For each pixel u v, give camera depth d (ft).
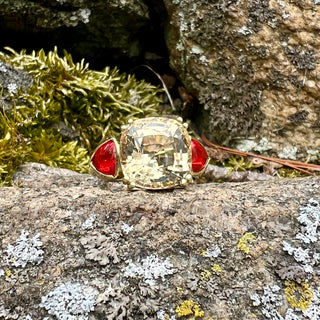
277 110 0.25
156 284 0.15
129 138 0.18
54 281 0.15
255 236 0.17
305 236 0.17
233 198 0.18
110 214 0.17
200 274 0.16
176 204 0.17
